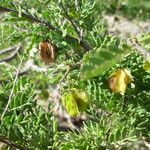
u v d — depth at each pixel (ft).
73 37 1.64
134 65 1.48
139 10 4.45
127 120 1.44
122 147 1.42
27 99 1.59
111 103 1.51
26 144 1.49
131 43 1.31
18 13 1.56
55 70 1.60
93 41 1.65
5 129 1.50
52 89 2.29
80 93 1.41
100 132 1.40
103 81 1.51
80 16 1.68
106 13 4.30
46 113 1.56
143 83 1.52
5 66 1.84
